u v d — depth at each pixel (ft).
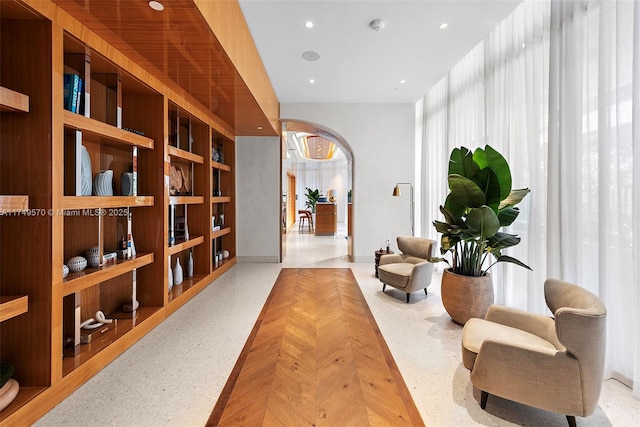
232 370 6.88
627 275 6.24
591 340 4.63
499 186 8.40
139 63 8.18
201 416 5.39
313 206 39.83
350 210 20.01
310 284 13.97
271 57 12.20
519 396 5.10
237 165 18.45
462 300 9.03
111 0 5.49
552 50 7.83
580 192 7.27
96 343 7.26
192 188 13.21
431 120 16.30
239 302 11.49
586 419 5.35
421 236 17.35
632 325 6.18
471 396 6.00
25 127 5.58
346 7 9.01
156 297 9.77
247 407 5.63
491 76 10.69
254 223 18.61
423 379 6.58
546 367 4.90
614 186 6.51
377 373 6.80
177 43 7.12
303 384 6.36
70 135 6.49
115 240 8.70
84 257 7.60
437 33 10.49
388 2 8.81
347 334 8.80
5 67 5.56
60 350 5.84
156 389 6.17
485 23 9.97
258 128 16.21
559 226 7.64
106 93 8.20
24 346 5.61
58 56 5.74
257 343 8.21
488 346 5.34
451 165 9.16
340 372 6.82
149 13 5.90
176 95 10.52
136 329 8.23
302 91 16.38
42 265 5.64
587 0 7.15
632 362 6.20
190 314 10.26
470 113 12.40
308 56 12.13
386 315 10.28
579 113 7.30
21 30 5.55
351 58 12.33
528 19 8.89
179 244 11.26
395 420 5.32
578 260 7.29
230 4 7.91
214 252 16.08
